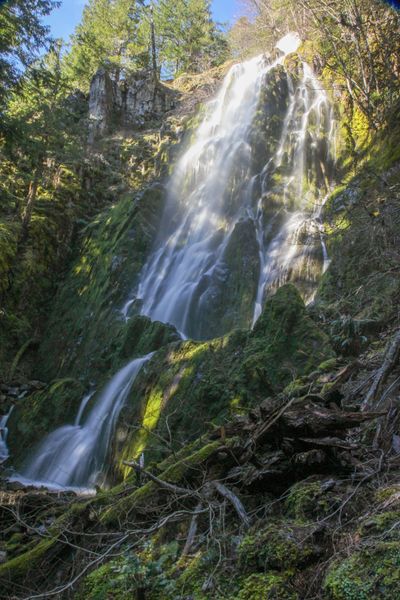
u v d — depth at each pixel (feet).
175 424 25.45
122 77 103.30
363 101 51.49
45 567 13.26
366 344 24.09
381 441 12.50
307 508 10.00
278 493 11.75
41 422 37.50
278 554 8.68
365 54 52.31
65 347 52.60
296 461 11.41
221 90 73.05
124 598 9.67
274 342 25.26
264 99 61.46
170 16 126.93
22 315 57.88
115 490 16.56
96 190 73.41
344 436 11.73
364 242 29.86
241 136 60.03
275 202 50.26
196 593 9.00
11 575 13.10
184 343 30.96
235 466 13.10
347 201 37.22
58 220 65.92
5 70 45.78
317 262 40.45
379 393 15.21
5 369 51.88
